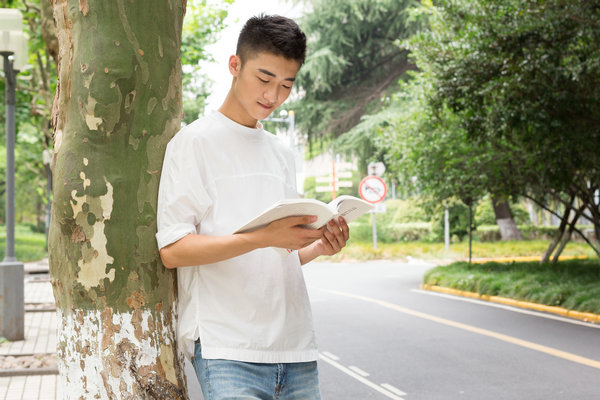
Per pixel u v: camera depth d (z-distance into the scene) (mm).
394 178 19859
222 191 2105
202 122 2146
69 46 2203
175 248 1996
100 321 2127
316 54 30922
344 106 32781
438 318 10617
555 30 9477
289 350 2113
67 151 2141
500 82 10094
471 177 15594
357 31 31312
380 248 26797
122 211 2145
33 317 10797
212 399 2004
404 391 6160
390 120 19750
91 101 2131
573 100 10281
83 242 2127
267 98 2049
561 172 12008
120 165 2154
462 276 14609
